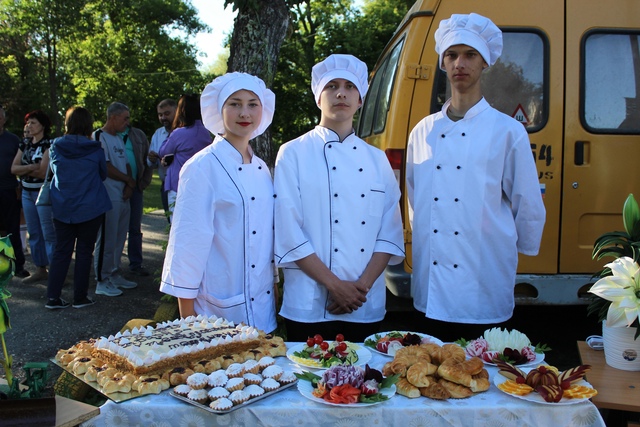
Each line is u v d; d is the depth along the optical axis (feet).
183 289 8.69
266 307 9.30
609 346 7.64
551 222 13.20
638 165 13.20
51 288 17.71
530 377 6.65
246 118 9.01
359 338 9.55
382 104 15.80
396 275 13.34
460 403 6.34
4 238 6.34
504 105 13.29
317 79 9.55
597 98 13.19
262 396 6.43
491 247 9.28
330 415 6.24
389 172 9.74
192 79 122.72
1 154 21.47
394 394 6.55
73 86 108.99
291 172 9.29
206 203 8.78
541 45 13.19
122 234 20.30
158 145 22.63
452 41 9.12
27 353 14.25
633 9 13.23
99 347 7.40
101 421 6.31
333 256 9.15
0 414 5.79
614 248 8.07
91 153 17.46
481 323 9.36
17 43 99.71
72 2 92.22
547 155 13.19
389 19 64.44
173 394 6.47
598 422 6.25
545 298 13.16
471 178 9.20
